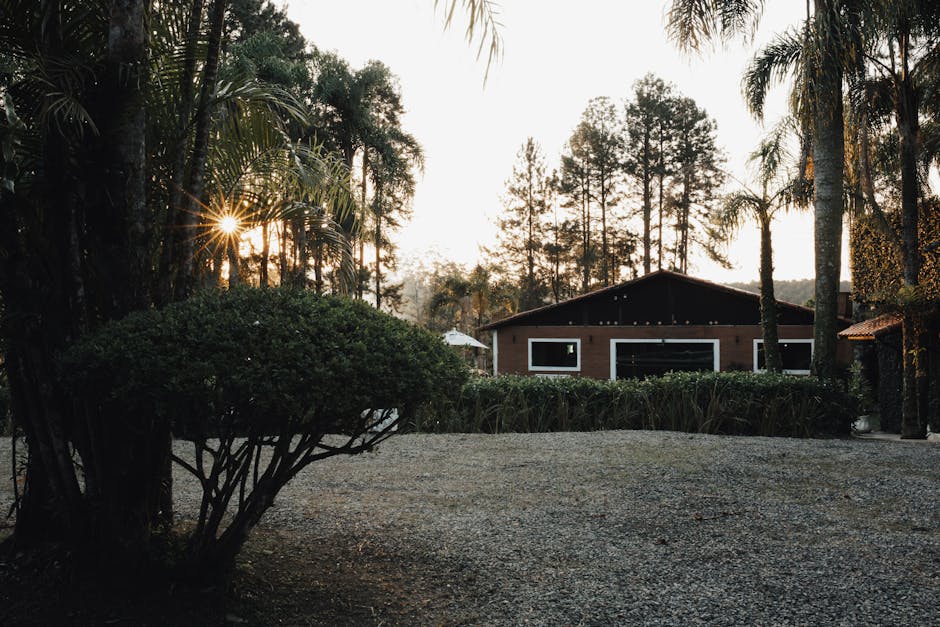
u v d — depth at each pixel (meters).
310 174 5.41
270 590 3.52
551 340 23.91
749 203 13.70
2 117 3.91
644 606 3.34
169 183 4.32
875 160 15.18
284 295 3.66
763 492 5.95
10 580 3.51
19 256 3.56
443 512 5.25
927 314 11.03
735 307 22.53
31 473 3.91
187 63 4.30
